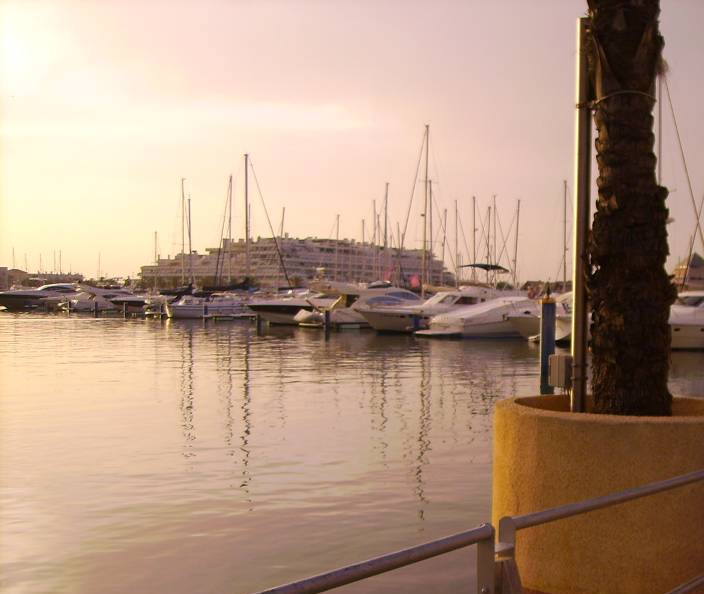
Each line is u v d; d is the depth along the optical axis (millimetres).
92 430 14859
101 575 7656
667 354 5508
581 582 4953
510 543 3414
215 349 36406
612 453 4875
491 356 32844
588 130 5883
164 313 69750
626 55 5406
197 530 8891
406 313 48938
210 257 156625
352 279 117750
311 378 24031
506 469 5297
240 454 12695
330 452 12836
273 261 148875
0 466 11875
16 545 8445
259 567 7820
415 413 16938
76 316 77125
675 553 4832
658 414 5406
